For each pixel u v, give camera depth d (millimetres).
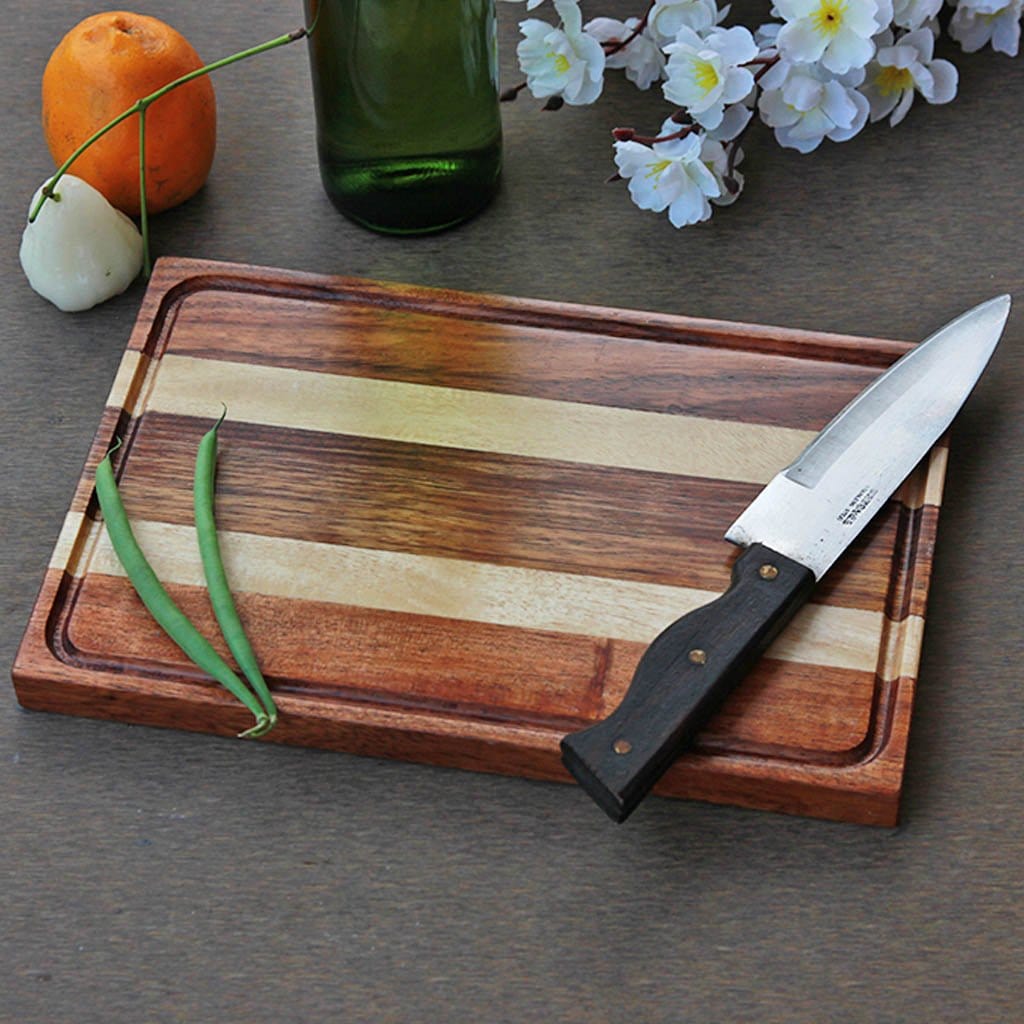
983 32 1243
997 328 1133
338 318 1162
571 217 1214
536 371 1146
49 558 1122
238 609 1082
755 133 1236
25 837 1059
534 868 1050
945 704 1080
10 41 1270
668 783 1056
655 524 1104
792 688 1062
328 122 1172
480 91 1166
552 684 1065
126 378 1139
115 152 1169
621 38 1217
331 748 1073
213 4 1280
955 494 1128
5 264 1202
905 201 1215
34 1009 1024
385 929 1039
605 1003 1023
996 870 1046
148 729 1082
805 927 1037
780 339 1150
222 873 1051
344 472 1118
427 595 1085
